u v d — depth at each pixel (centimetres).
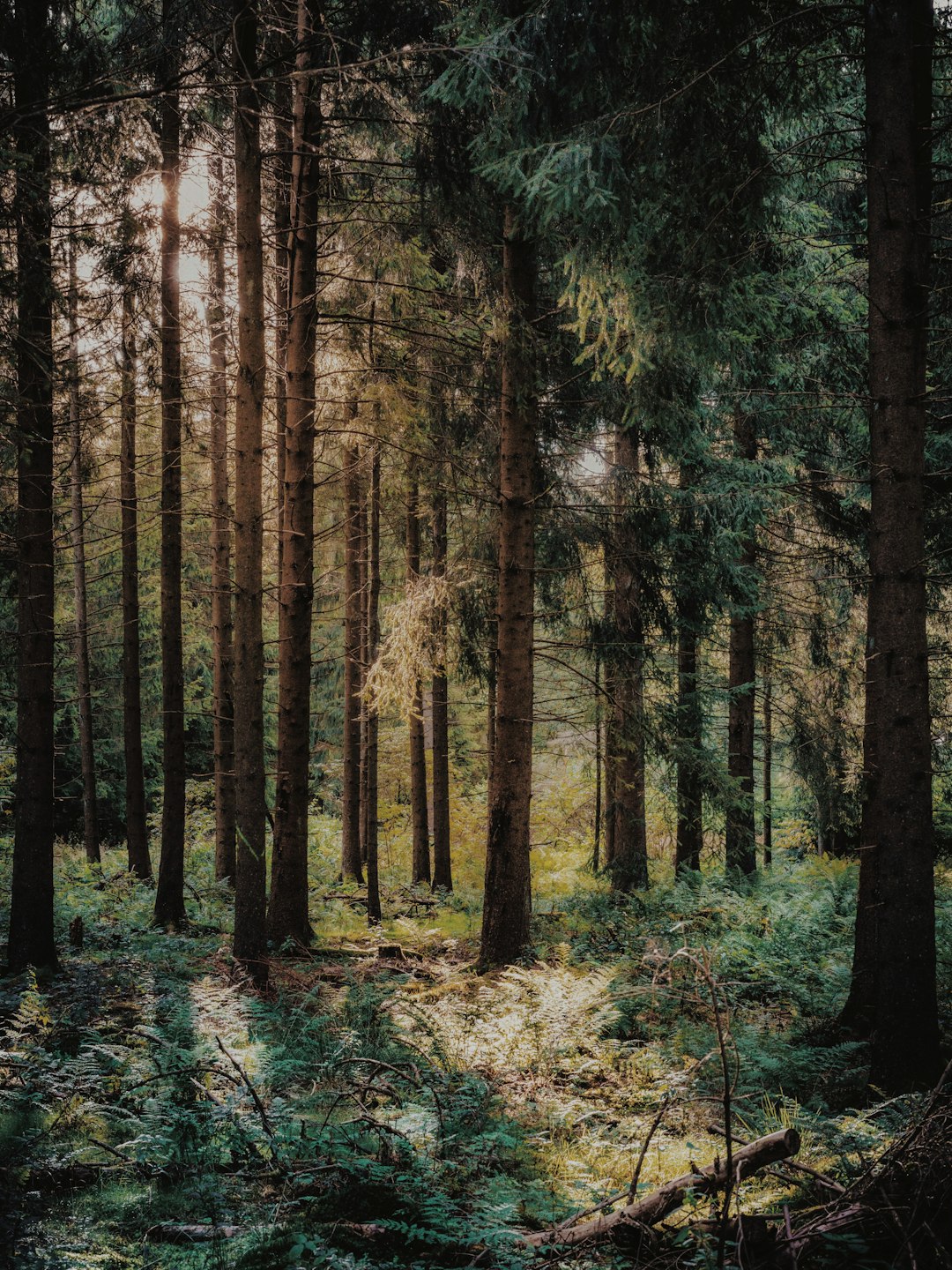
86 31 949
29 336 828
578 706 1733
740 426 1499
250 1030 762
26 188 731
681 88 709
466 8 838
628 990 757
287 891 1117
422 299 1168
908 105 660
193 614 2439
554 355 1146
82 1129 538
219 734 1631
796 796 1959
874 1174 401
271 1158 513
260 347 952
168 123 1129
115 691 2495
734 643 1619
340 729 2594
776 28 724
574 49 712
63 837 2505
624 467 1321
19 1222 420
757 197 754
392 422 1169
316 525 2019
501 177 782
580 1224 430
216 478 1573
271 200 1247
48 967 898
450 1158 519
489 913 1046
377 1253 411
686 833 1648
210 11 898
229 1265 393
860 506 1386
